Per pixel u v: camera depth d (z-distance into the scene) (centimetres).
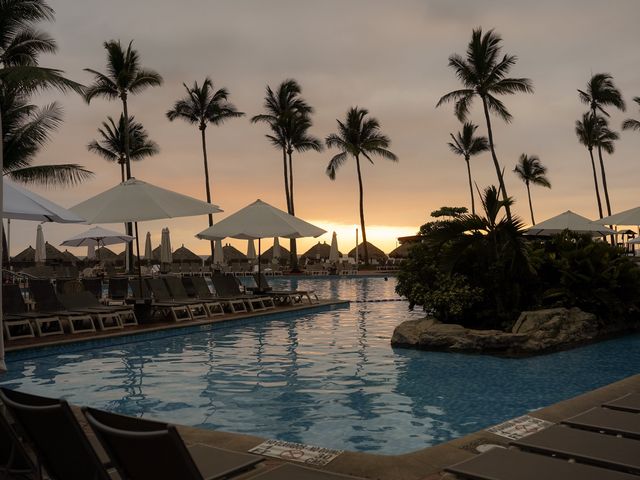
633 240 3266
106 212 1363
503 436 469
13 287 1237
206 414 634
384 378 812
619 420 446
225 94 4266
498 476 338
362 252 5438
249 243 4319
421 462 410
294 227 1755
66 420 261
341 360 957
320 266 4372
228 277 1758
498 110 3928
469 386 759
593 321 1160
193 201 1512
